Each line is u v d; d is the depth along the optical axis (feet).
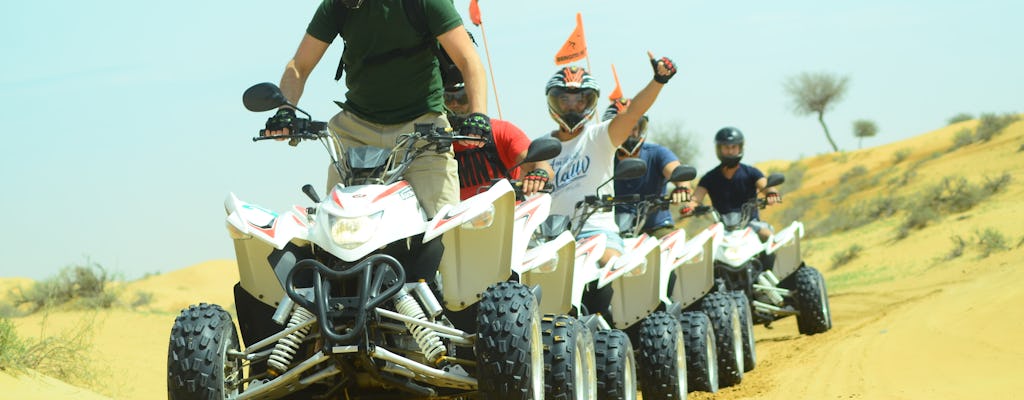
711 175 177.78
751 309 164.45
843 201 620.49
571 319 71.26
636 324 107.65
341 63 75.00
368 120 73.10
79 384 115.75
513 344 60.34
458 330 63.72
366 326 60.23
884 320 168.76
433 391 65.62
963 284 209.26
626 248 104.53
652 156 133.39
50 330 184.85
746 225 168.35
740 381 120.67
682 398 100.68
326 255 64.23
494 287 62.85
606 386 85.46
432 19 70.59
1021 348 115.03
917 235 367.86
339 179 73.36
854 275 328.70
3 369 93.91
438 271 66.90
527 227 75.92
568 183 109.50
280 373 64.23
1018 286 162.50
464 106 93.35
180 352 60.29
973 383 97.91
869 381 106.83
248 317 67.92
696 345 108.88
